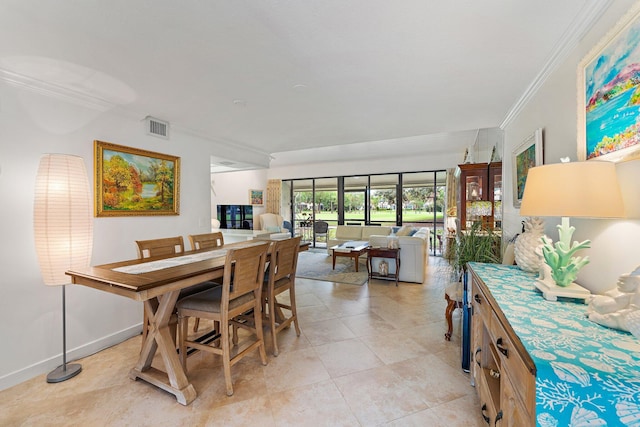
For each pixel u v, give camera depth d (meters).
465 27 1.44
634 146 1.00
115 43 1.58
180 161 3.26
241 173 8.05
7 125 1.94
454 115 2.83
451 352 2.34
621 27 1.06
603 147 1.19
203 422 1.58
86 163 2.39
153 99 2.42
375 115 2.83
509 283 1.51
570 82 1.55
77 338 2.31
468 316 2.03
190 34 1.49
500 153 3.93
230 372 1.89
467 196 4.07
